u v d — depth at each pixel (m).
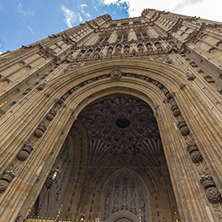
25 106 7.87
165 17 21.34
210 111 5.69
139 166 21.86
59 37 16.67
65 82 11.05
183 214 4.66
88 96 11.29
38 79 10.77
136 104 16.89
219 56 7.89
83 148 19.61
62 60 14.17
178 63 10.28
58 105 9.59
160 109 8.48
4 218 4.67
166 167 19.44
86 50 17.41
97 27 29.09
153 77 10.59
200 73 8.33
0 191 5.10
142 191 20.53
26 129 6.95
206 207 4.08
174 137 6.51
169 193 17.39
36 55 11.76
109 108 17.88
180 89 7.95
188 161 5.34
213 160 4.55
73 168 18.33
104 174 21.73
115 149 22.19
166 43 14.75
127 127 20.14
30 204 5.67
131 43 17.30
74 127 18.59
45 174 6.69
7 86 8.20
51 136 7.65
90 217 17.08
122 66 12.49
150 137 20.31
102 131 20.47
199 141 5.28
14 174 5.57
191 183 4.81
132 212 18.58
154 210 17.39
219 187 4.11
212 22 11.10
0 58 9.31
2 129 6.38
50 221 5.44
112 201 20.19
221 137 4.75
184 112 6.68
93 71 12.51
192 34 11.53
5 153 5.73
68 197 16.28
